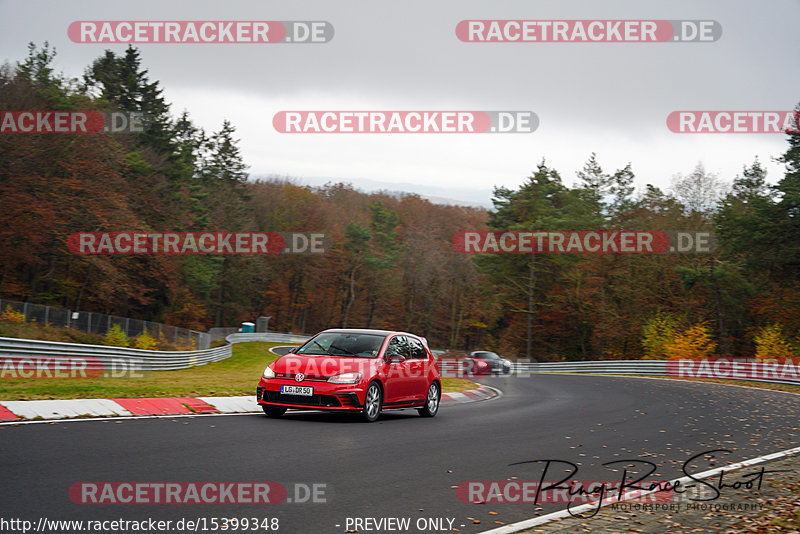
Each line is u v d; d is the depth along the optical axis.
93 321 31.09
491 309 77.56
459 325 97.94
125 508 5.70
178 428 9.97
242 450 8.54
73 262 48.62
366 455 8.73
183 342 39.28
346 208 118.12
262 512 5.82
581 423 13.52
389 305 103.94
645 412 16.31
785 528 5.93
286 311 101.88
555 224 65.88
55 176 44.38
